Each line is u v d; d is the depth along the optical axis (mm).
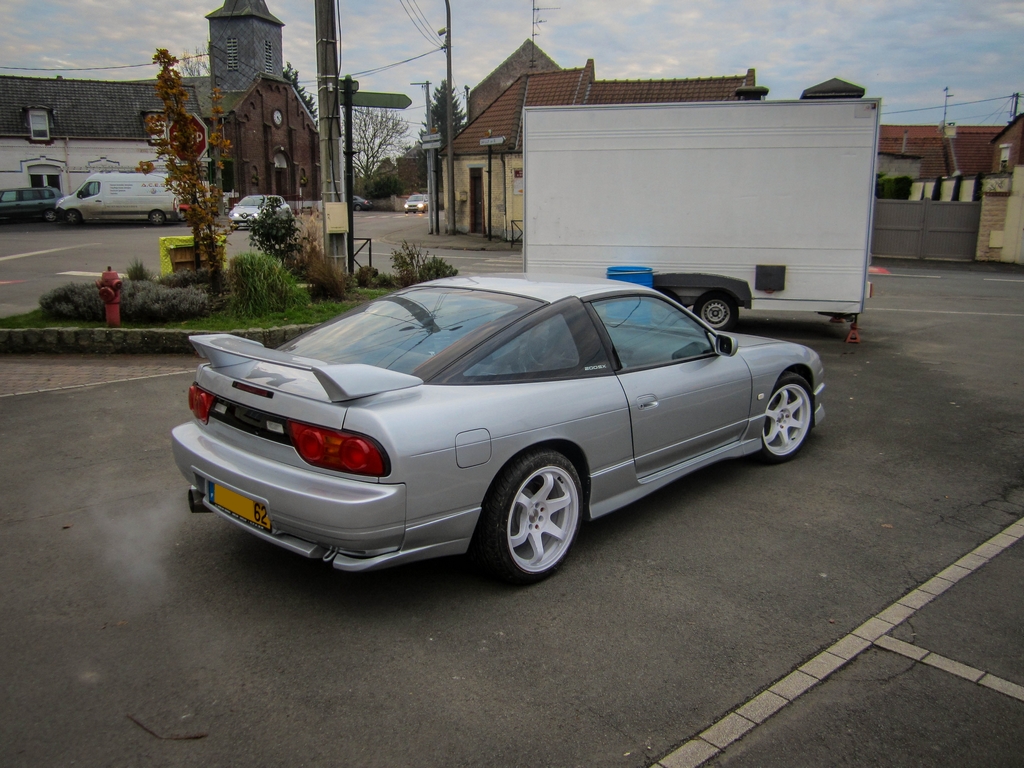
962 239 25703
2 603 3596
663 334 4699
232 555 4121
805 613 3576
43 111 40062
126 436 6082
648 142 10438
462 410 3457
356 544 3223
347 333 4148
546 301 4117
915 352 10117
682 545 4312
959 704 2920
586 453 4012
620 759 2613
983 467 5676
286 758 2604
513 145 28719
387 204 64375
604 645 3301
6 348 9070
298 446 3326
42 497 4879
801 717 2840
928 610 3611
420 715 2830
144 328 9352
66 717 2803
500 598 3697
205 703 2893
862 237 10047
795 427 5801
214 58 51969
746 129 10109
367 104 13969
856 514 4770
